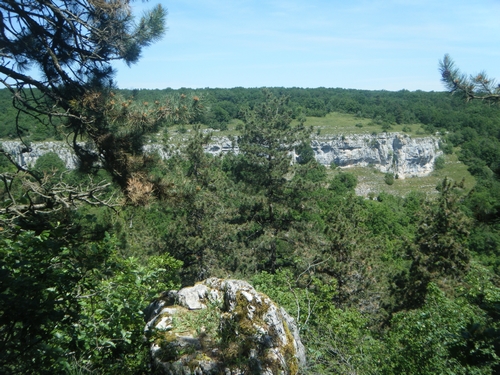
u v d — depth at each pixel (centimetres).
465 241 1900
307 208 2861
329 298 1017
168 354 455
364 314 1845
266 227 2820
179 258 2447
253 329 480
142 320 495
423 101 10512
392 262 3309
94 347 432
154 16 779
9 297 353
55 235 429
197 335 479
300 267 2278
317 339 648
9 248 402
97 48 786
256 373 439
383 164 9850
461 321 678
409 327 702
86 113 772
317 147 9981
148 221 2950
